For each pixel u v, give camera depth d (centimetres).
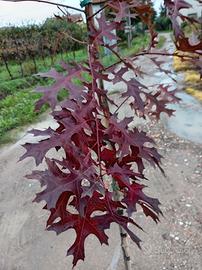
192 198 312
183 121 509
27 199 347
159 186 337
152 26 90
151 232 270
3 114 624
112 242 263
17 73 958
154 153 87
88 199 65
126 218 76
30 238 285
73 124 70
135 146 78
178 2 74
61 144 69
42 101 70
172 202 308
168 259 243
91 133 73
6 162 445
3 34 1090
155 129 483
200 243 255
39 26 1070
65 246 270
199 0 81
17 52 1086
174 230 271
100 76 76
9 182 389
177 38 76
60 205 72
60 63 75
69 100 71
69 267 248
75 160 70
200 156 393
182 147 421
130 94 81
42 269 249
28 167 421
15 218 316
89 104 72
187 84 691
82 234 75
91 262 247
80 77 75
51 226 74
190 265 236
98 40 82
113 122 76
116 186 110
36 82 813
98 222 75
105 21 83
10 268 254
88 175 65
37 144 69
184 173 358
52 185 63
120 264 240
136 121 511
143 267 236
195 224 276
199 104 582
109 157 77
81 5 86
